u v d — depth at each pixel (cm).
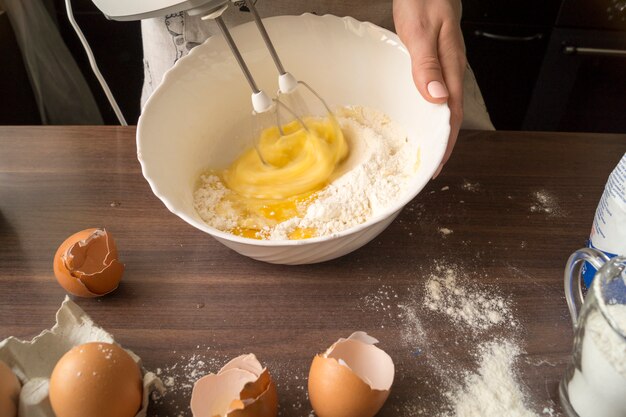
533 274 47
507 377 42
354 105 56
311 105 56
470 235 50
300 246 42
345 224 49
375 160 52
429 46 50
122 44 94
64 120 94
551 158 56
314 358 40
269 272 48
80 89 92
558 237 50
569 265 42
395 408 40
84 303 46
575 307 42
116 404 37
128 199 53
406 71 52
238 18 60
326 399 38
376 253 49
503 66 91
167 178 47
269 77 55
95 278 44
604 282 38
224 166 55
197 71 51
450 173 54
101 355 38
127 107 103
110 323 45
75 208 52
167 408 40
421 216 51
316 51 54
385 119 55
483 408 40
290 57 54
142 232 50
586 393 38
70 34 93
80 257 45
